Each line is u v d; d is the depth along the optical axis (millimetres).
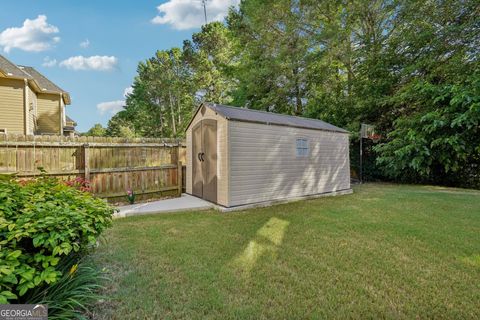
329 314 2049
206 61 22125
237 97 15953
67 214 2002
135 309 2076
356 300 2238
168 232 4023
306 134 7047
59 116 14203
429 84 8961
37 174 5371
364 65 11547
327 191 7578
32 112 12320
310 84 13383
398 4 10578
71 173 5762
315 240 3680
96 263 2754
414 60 10305
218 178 5840
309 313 2057
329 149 7691
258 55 14203
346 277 2631
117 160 6395
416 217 4875
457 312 2084
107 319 1944
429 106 9133
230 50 21234
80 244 2180
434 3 9789
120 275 2625
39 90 12992
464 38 9070
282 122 6555
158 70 27406
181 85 26062
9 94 10789
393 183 10828
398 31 11195
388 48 10969
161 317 1987
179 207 5648
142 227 4293
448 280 2568
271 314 2041
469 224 4402
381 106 11023
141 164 6785
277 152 6395
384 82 10750
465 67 8750
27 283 1585
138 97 29953
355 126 11320
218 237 3795
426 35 9617
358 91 11797
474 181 9383
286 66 13070
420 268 2826
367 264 2924
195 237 3789
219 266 2863
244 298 2254
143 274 2656
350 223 4488
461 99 7672
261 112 7086
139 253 3188
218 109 5977
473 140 8445
